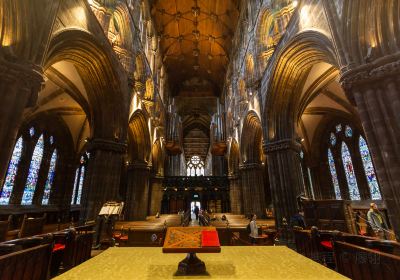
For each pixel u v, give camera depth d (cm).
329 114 2044
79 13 885
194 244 237
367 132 579
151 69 2175
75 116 2045
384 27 603
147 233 984
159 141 2572
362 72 600
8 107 538
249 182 2012
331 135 2164
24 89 571
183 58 3266
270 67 1310
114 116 1251
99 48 1047
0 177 507
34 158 1927
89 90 1210
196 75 3703
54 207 2059
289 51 1093
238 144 2261
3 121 527
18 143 1788
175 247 229
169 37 2841
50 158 2086
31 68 591
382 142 547
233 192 2642
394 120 545
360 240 450
